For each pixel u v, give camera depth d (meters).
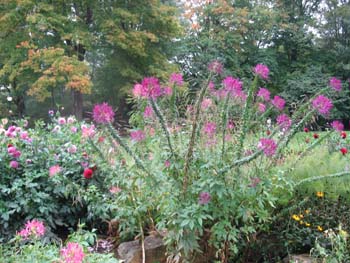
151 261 2.28
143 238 2.28
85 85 9.22
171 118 2.12
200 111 1.98
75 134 3.27
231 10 14.16
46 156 2.88
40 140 3.01
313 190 2.44
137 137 2.12
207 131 1.99
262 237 2.33
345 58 14.51
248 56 14.71
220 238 1.99
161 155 2.01
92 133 2.37
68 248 1.55
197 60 12.77
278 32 15.18
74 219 2.87
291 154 2.65
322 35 15.49
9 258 1.74
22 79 10.20
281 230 2.34
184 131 2.08
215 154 1.97
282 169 2.36
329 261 1.92
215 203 1.97
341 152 3.09
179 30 11.48
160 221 2.15
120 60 10.99
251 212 1.99
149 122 2.16
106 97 12.62
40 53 9.16
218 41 13.64
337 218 2.35
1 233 2.55
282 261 2.27
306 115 1.97
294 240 2.29
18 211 2.55
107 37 9.98
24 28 9.95
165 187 1.98
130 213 2.31
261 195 1.99
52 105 12.78
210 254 2.19
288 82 13.73
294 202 2.38
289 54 15.55
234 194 1.89
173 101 2.12
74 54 10.12
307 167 2.52
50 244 2.26
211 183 1.83
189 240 1.96
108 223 2.68
